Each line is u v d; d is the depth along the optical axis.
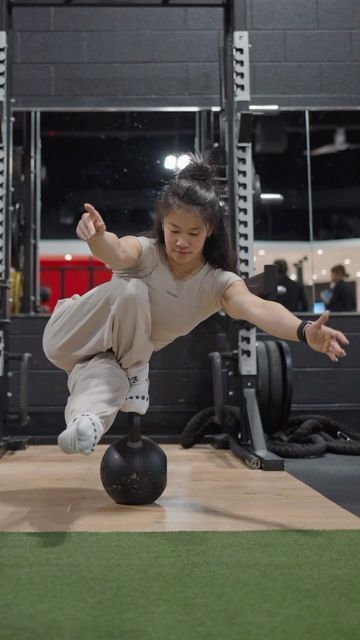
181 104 3.97
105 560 1.23
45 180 3.94
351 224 4.00
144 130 3.98
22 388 3.04
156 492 1.78
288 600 1.02
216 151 3.23
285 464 2.65
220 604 1.00
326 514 1.66
